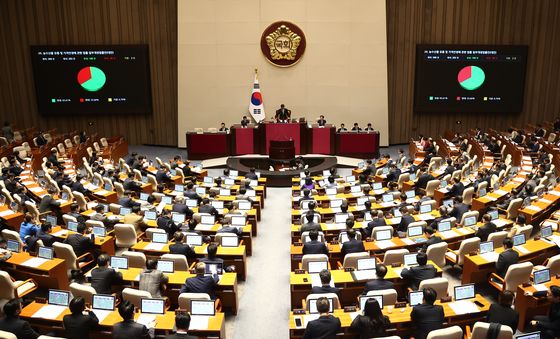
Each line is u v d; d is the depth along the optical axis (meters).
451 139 25.62
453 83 25.77
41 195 15.80
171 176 18.36
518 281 8.98
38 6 25.27
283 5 24.89
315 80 25.58
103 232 11.65
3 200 14.44
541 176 15.87
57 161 19.72
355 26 25.11
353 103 25.81
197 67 25.52
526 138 23.97
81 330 7.07
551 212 13.60
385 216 13.50
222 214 13.73
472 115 26.95
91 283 8.82
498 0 25.52
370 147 23.59
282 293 10.66
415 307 7.16
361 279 8.95
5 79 25.86
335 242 11.37
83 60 25.44
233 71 25.52
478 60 25.53
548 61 26.28
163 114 26.62
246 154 23.81
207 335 7.46
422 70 25.62
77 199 14.55
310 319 7.58
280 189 19.44
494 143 21.73
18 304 7.12
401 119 26.73
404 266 9.51
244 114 25.94
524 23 25.81
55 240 11.27
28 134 25.22
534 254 10.27
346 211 12.84
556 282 8.86
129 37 25.75
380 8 24.98
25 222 11.86
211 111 25.94
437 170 18.89
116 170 18.83
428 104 26.00
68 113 26.00
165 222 11.98
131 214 12.42
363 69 25.50
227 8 24.98
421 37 25.80
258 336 8.98
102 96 25.88
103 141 24.28
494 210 13.60
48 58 25.33
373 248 10.64
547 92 26.56
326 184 16.59
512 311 7.22
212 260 9.48
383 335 6.80
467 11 25.58
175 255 9.53
